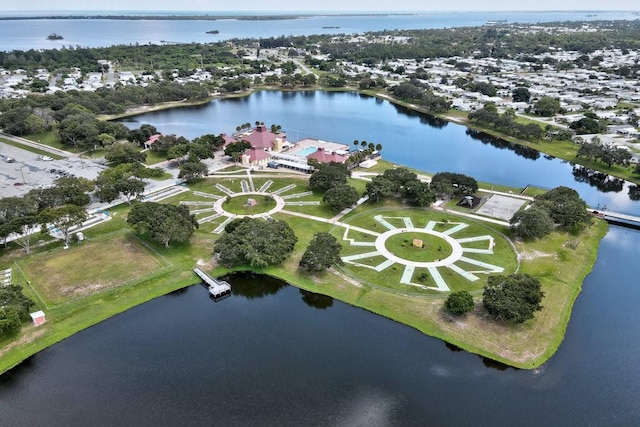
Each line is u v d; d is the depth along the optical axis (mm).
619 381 90875
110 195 161750
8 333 101188
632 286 123312
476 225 151500
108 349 98250
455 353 97312
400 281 120938
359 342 100688
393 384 89125
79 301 112188
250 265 128875
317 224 153000
